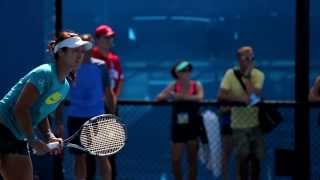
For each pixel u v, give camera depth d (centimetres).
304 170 2314
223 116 2377
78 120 2202
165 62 2861
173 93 2419
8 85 2348
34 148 1584
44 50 2339
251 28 2866
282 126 2536
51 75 1568
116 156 2503
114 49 2861
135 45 2873
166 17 2873
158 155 2642
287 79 2831
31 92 1555
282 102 2334
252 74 2391
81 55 1594
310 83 2798
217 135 2416
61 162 2325
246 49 2386
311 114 2498
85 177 2225
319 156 2503
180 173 2402
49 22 2348
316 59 2817
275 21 2861
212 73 2844
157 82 2845
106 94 2247
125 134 1714
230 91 2377
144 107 2642
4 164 1619
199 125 2367
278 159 2325
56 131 2223
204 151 2411
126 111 2641
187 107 2364
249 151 2348
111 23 2866
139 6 2870
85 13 2850
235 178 2402
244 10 2861
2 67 2347
